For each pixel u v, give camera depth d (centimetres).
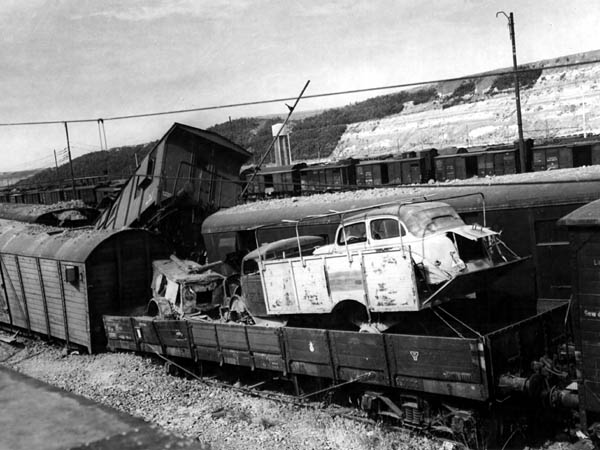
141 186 2209
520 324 898
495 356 834
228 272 1803
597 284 766
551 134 6166
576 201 1202
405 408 939
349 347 990
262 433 966
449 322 1065
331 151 8525
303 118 11388
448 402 892
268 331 1138
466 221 1351
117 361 1569
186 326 1355
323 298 1096
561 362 996
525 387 818
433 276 969
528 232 1266
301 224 1662
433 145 7319
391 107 9556
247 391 1229
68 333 1775
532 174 1452
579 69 7775
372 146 8081
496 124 7156
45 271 1852
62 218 2508
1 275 2083
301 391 1145
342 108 10981
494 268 1017
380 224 1042
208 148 2261
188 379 1397
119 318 1600
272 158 7494
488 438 866
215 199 2292
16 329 2128
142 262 1788
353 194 1731
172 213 2172
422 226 995
